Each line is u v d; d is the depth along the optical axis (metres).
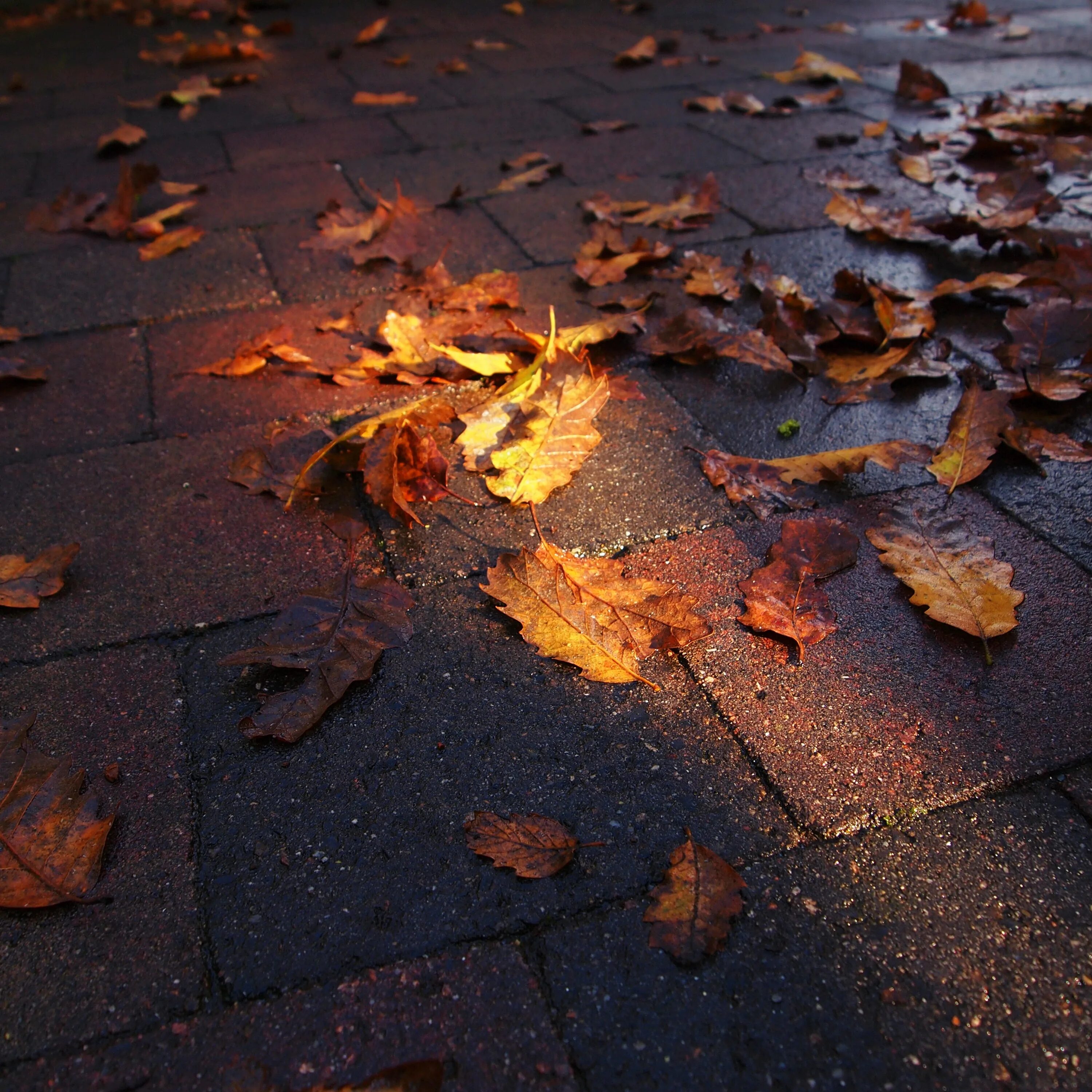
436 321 0.75
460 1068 0.39
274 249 0.91
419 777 0.47
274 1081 0.39
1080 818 0.46
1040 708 0.49
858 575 0.56
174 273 0.87
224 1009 0.41
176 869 0.45
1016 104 1.16
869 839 0.45
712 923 0.42
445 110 1.30
